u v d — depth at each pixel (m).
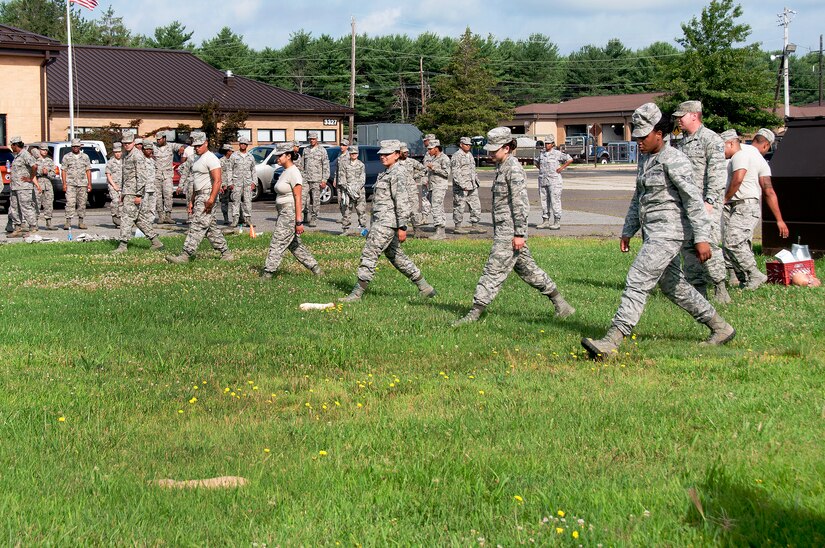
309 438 5.57
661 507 4.28
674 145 10.36
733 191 11.08
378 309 10.22
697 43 51.22
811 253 14.05
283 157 12.47
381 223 10.71
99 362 7.74
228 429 5.81
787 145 14.30
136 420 6.04
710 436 5.39
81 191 22.08
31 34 37.09
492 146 9.14
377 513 4.27
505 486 4.61
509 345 8.36
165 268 13.95
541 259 14.98
